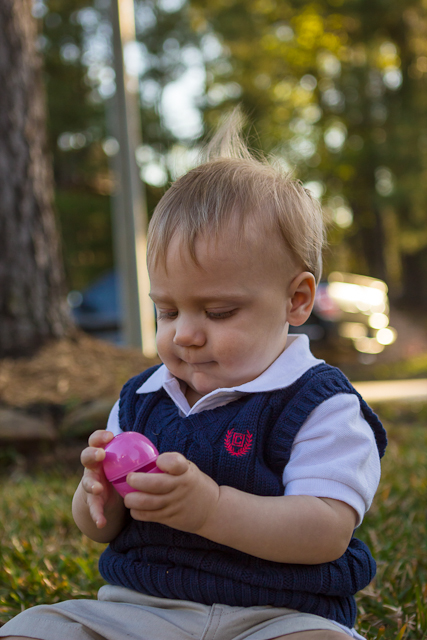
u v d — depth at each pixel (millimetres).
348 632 1391
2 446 4082
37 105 5457
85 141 19906
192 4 20938
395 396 6867
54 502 3180
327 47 20250
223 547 1374
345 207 22766
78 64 19719
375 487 1423
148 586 1417
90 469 1331
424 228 21375
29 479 3809
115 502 1469
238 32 20422
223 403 1454
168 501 1217
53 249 5414
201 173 1496
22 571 2375
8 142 5215
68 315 5441
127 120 6363
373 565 1494
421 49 20281
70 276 21953
